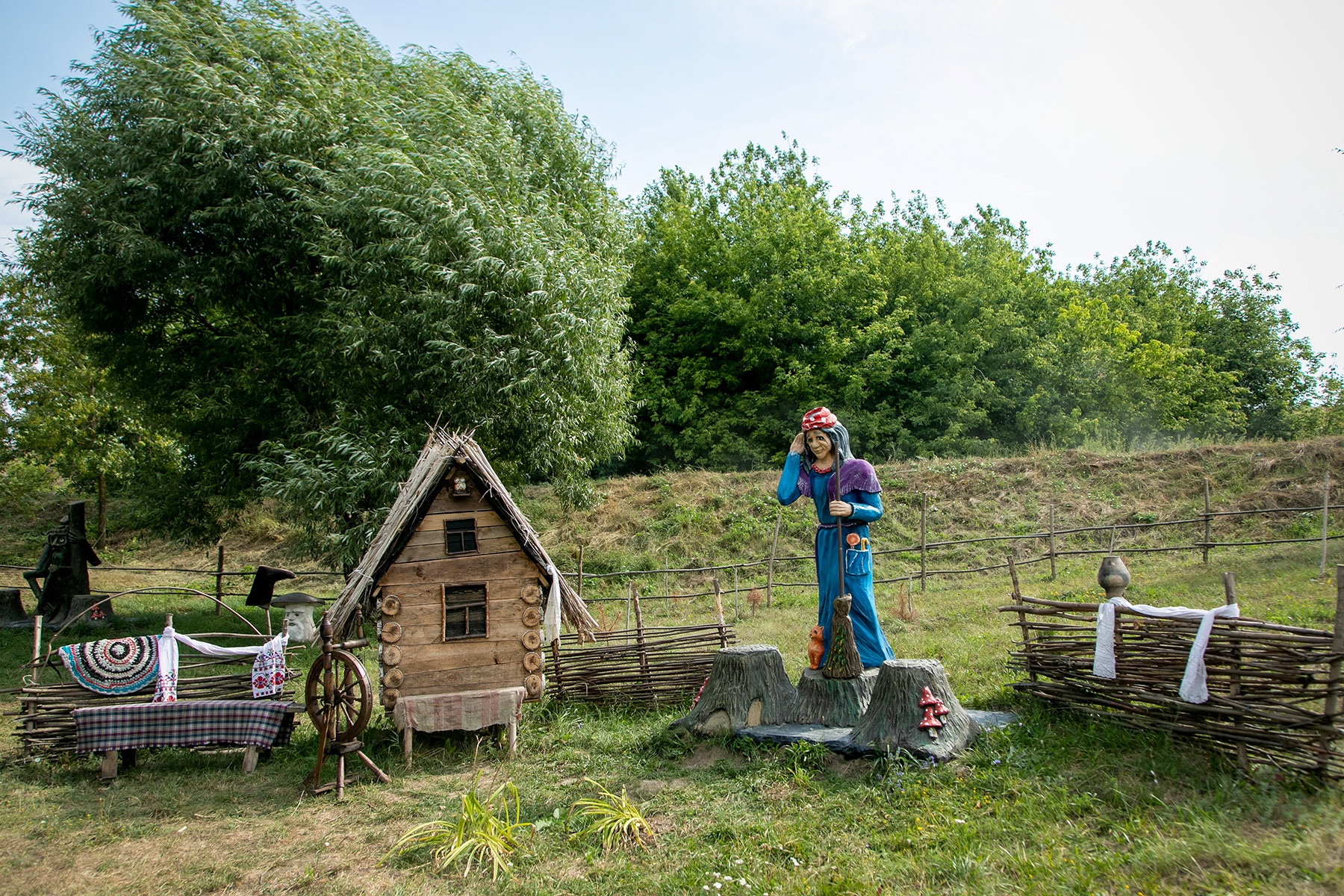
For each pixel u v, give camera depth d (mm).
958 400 25625
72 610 14328
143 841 5797
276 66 14219
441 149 13070
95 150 13695
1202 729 5625
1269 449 18203
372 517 12766
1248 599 10320
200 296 14141
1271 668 5340
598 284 14430
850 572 7215
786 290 26250
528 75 16719
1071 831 4773
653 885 4746
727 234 28141
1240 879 4062
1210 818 4695
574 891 4762
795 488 7434
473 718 7141
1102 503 17891
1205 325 36688
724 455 26078
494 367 12492
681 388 27562
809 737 6402
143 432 20938
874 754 6023
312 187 13812
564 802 6047
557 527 20406
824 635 7148
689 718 7090
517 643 7406
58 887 5125
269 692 7562
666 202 30797
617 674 8641
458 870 5105
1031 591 13031
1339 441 17562
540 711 8305
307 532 14500
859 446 25609
